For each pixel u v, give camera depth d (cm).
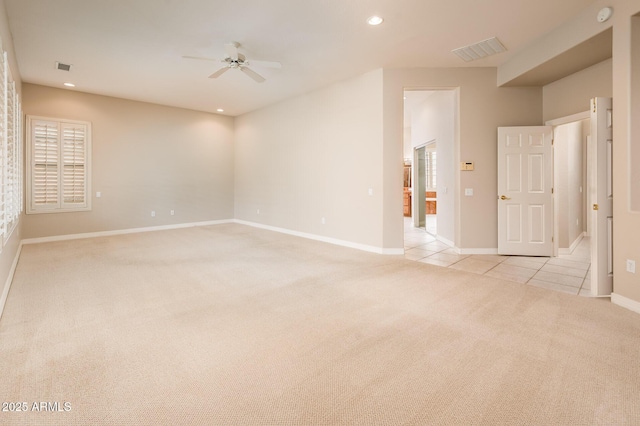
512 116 508
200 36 404
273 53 453
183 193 793
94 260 471
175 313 285
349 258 491
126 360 210
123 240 626
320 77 554
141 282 371
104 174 673
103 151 670
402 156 512
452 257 502
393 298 321
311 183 649
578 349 222
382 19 362
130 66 503
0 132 281
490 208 518
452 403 169
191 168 803
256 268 432
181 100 708
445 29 383
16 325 260
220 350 223
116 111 684
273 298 322
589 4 330
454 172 545
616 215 307
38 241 601
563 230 530
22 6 338
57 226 623
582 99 435
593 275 331
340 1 327
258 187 798
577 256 512
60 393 176
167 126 759
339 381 188
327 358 213
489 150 511
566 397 173
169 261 468
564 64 411
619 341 233
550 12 346
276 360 210
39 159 596
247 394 176
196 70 521
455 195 539
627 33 289
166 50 446
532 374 194
